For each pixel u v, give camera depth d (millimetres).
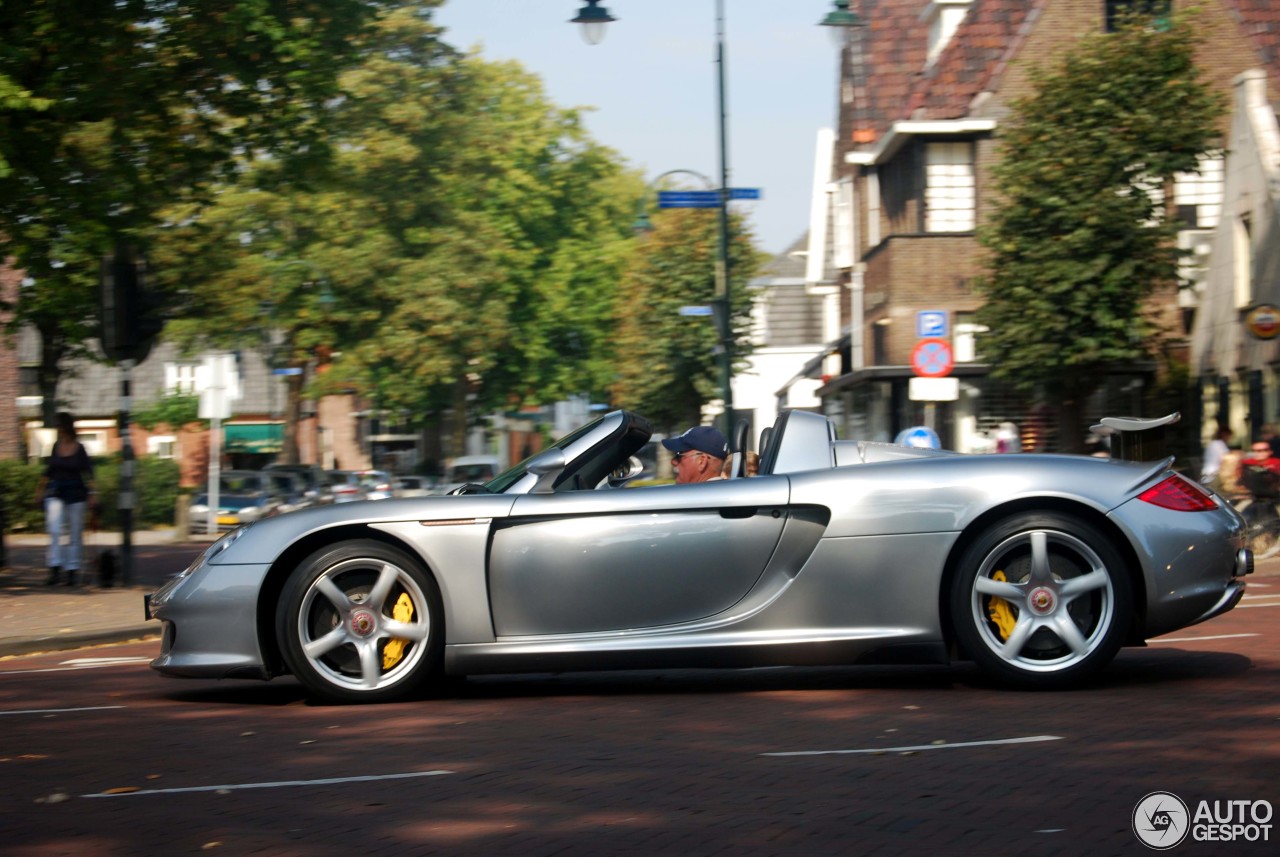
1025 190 24188
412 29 37531
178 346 37688
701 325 39344
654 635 6535
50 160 14672
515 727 5957
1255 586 13648
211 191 16828
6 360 38906
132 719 6574
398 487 35188
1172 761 4871
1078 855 3799
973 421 30734
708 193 23453
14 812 4633
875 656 6523
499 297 45125
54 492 16422
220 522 32156
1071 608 6453
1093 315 23969
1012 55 31156
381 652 6664
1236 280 26547
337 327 40094
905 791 4566
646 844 4016
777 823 4207
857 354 34562
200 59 15344
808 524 6559
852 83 35531
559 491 6820
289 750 5578
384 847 4062
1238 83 26656
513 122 51281
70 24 14188
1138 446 6957
